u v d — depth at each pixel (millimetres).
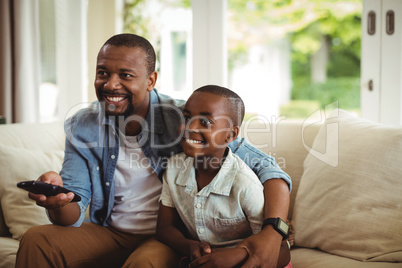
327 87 4668
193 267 888
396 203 1117
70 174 1147
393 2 2010
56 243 1032
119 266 1172
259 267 875
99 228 1183
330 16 3838
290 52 4484
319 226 1219
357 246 1127
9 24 2584
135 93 1089
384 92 2057
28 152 1466
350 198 1178
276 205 983
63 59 2779
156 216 1201
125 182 1196
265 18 3814
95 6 2645
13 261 1194
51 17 2773
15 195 1379
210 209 1020
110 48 1074
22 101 2631
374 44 2059
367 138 1234
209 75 2336
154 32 2539
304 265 1140
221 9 2291
